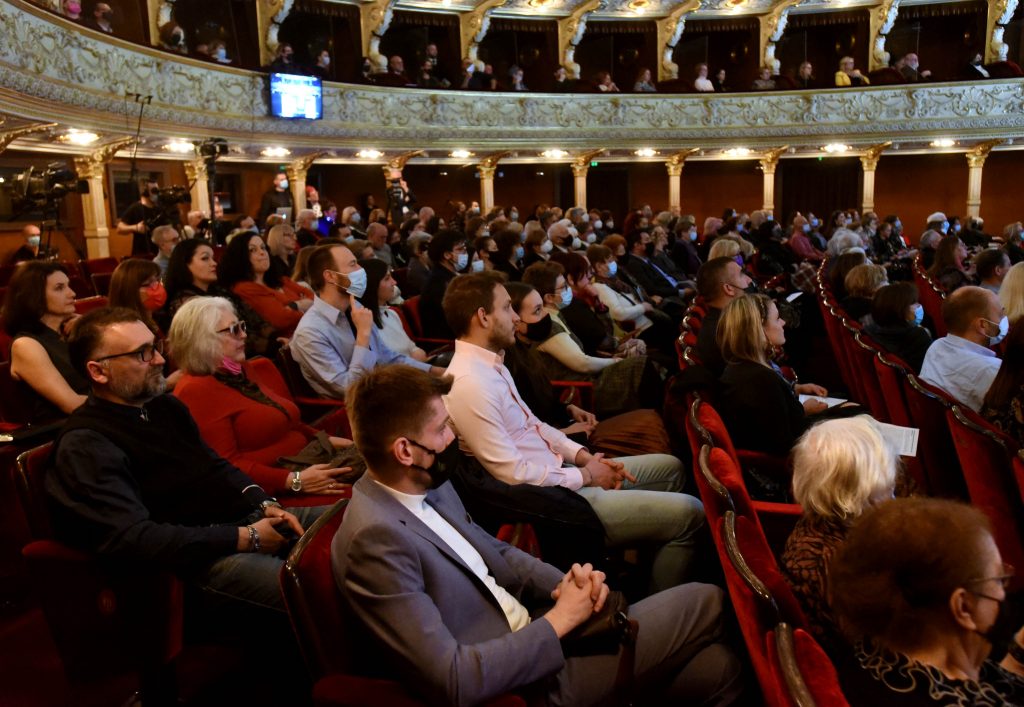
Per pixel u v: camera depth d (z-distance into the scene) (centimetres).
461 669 155
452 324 282
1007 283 442
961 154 1945
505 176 1900
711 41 2039
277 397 318
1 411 355
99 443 220
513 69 1784
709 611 208
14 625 281
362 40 1670
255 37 1538
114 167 1161
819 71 2050
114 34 995
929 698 122
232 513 244
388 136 1559
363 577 161
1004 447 267
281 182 1318
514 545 228
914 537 121
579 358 436
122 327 225
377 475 178
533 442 289
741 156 1884
